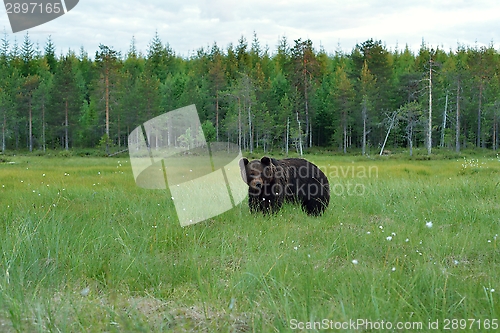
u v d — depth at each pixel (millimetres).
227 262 6066
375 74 67938
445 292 4648
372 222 8484
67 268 5691
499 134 63812
